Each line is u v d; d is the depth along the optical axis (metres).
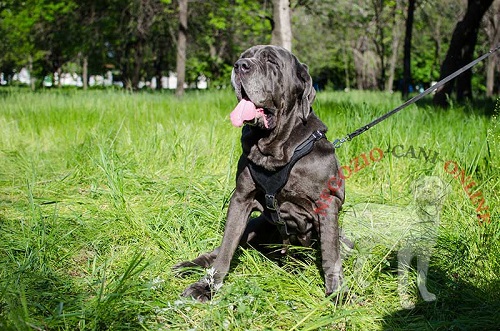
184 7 16.50
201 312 2.90
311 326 2.67
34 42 25.36
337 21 18.89
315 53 32.97
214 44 27.62
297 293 3.12
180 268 3.40
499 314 2.90
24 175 5.72
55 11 20.27
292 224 3.41
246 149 3.26
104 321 2.67
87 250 3.79
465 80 14.63
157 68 34.28
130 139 6.68
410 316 2.99
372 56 36.06
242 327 2.74
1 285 3.05
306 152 3.17
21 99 11.21
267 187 3.22
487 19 23.27
